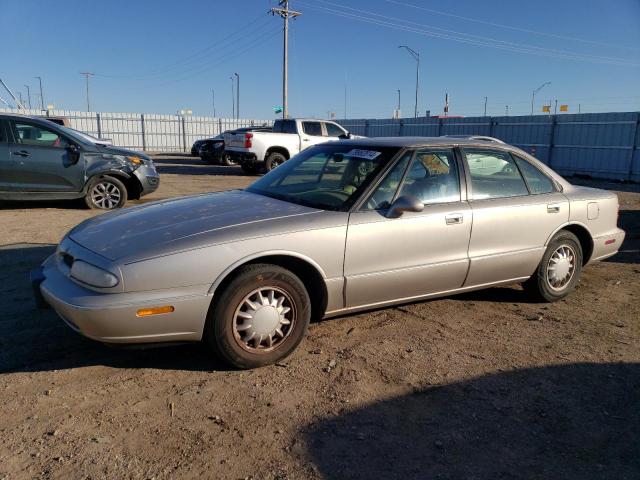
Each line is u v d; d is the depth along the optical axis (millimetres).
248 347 3609
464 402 3322
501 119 25719
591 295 5492
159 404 3201
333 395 3354
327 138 19297
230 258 3455
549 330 4508
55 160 9281
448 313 4844
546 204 4953
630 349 4160
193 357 3830
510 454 2828
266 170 18453
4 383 3393
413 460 2754
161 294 3301
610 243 5555
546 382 3598
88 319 3205
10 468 2590
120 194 9914
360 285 3980
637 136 20719
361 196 4047
